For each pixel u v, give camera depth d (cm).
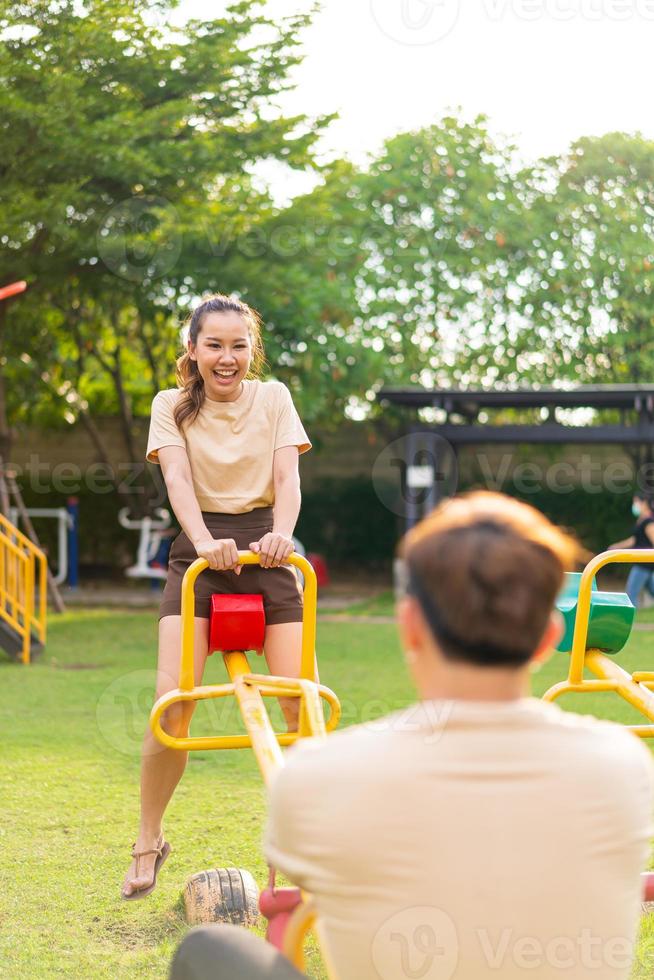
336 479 1588
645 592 1296
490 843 125
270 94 1089
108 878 344
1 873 349
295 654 291
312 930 294
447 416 1231
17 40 987
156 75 1048
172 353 1541
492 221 1382
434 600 126
